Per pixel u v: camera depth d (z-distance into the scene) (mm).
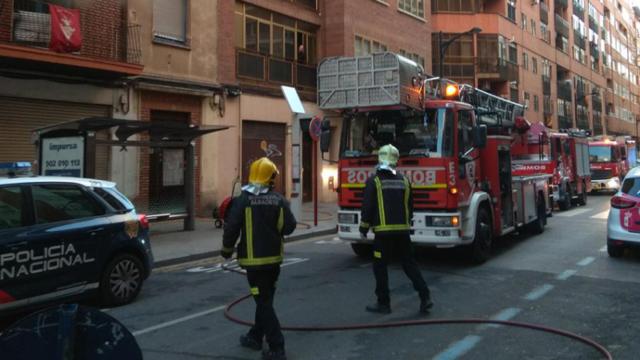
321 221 16438
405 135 9156
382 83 8922
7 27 12562
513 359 4953
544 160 14695
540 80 47625
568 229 14586
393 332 5805
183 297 7660
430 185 8789
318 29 23547
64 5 13758
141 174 15461
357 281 8422
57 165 11367
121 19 15039
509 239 12789
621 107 83062
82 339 2936
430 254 10680
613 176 28781
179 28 16812
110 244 7016
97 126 11266
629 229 9781
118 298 7148
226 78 18281
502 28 38531
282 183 20984
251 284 5113
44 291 6258
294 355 5145
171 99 16484
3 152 12828
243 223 5074
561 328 5871
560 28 53406
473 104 11047
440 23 36844
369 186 6508
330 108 9461
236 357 5148
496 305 6855
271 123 20547
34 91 13195
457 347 5289
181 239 12609
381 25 25859
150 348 5445
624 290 7613
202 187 17391
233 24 18594
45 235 6285
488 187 10328
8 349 2928
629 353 5094
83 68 13344
